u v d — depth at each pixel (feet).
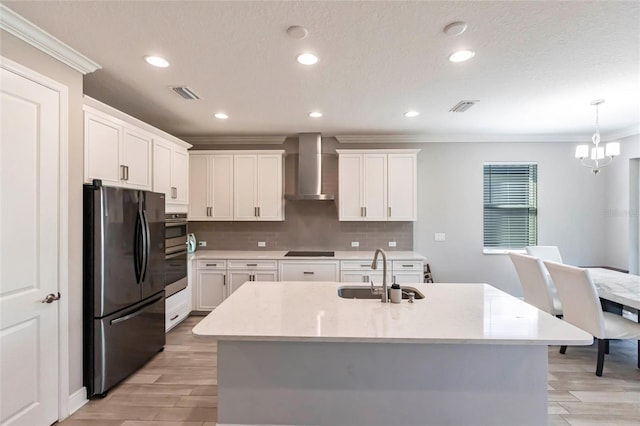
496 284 15.72
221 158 15.11
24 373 6.24
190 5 5.65
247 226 16.03
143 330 9.50
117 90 9.63
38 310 6.50
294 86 9.34
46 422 6.68
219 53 7.37
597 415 7.24
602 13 5.85
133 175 10.00
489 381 5.63
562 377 8.95
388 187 14.73
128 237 8.76
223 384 5.80
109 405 7.62
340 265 13.85
